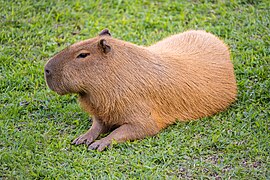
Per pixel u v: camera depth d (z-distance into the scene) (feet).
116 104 38.09
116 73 37.91
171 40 43.55
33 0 55.26
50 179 34.99
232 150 37.14
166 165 35.88
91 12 54.65
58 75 37.86
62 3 55.16
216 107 41.27
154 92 38.75
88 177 35.12
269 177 34.47
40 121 41.22
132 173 35.17
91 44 38.09
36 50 49.19
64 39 50.44
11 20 52.44
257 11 53.72
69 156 36.94
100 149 37.42
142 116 38.40
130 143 37.86
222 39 50.34
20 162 36.35
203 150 37.27
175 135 38.42
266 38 49.90
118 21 52.90
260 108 41.24
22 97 43.65
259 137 38.24
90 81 37.76
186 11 54.39
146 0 55.67
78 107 42.37
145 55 39.06
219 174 35.09
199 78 40.65
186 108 40.16
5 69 46.83
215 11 54.29
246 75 45.27
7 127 39.91
